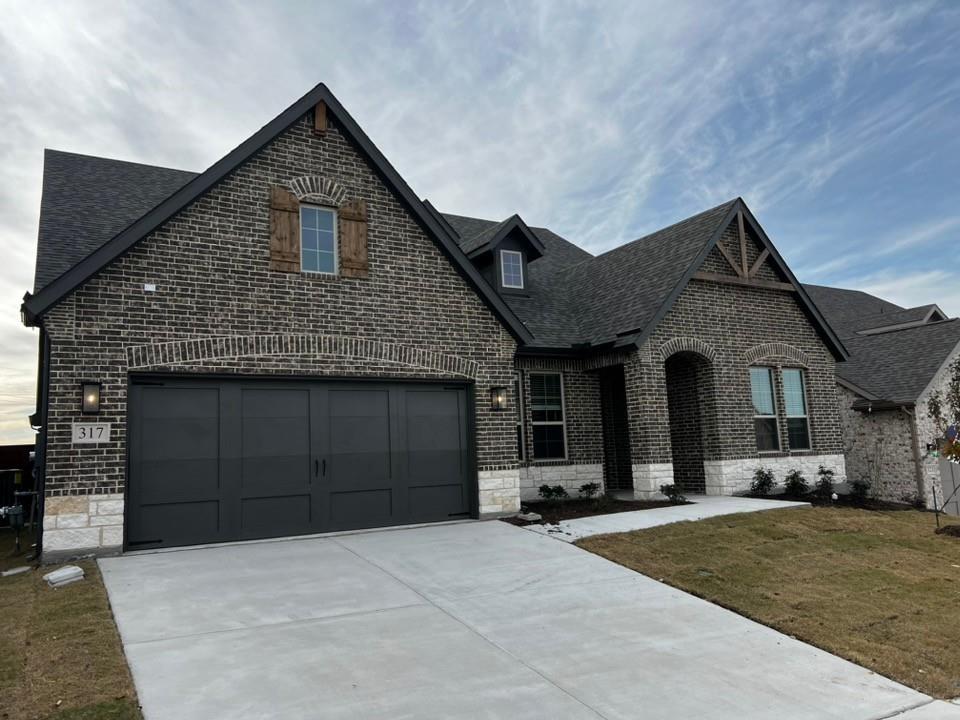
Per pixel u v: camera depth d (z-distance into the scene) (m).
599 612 7.35
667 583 8.49
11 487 16.64
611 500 14.01
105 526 9.11
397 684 5.34
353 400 11.36
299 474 10.74
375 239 11.72
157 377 9.80
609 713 5.00
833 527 11.85
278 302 10.70
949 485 18.12
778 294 16.88
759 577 8.86
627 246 18.33
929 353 19.11
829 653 6.53
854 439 19.27
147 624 6.50
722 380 15.52
